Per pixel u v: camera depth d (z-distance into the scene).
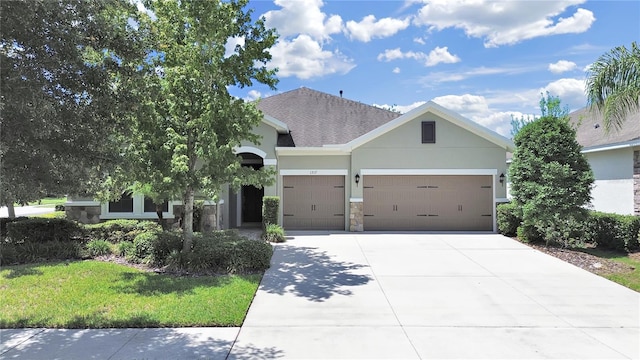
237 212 19.56
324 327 6.45
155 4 10.42
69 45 4.83
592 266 10.90
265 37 11.30
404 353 5.48
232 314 6.84
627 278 9.49
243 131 10.93
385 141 17.34
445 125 17.22
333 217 17.70
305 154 17.47
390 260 11.53
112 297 7.77
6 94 4.28
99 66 5.43
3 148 4.42
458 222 17.44
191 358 5.32
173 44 10.30
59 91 4.96
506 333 6.21
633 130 15.63
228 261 10.06
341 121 19.53
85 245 11.95
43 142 4.88
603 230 13.40
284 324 6.58
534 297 8.08
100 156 5.46
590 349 5.62
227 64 10.85
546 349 5.62
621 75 11.78
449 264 11.04
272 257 11.91
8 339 5.95
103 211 16.30
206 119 9.96
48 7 4.51
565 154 13.08
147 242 10.98
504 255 12.24
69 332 6.22
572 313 7.13
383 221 17.55
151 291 8.20
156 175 9.68
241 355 5.40
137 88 6.36
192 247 11.04
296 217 17.72
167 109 10.32
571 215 12.77
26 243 11.66
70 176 5.25
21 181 4.77
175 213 16.47
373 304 7.62
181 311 6.98
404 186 17.53
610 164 17.06
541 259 11.69
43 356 5.38
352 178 17.39
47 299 7.66
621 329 6.38
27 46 4.68
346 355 5.41
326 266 10.78
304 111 20.30
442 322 6.68
